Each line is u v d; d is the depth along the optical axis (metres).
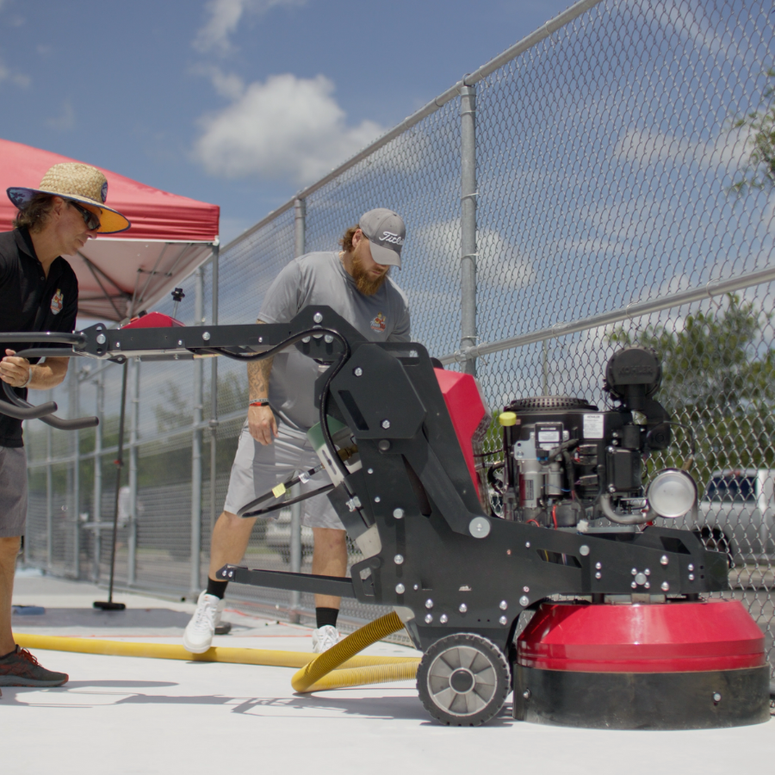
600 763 1.92
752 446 2.73
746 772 1.84
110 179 5.76
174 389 7.80
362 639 2.81
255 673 3.51
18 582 10.70
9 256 2.89
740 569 2.77
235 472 3.85
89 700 2.85
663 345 3.02
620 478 2.43
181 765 1.94
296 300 3.67
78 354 2.67
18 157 5.34
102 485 10.12
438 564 2.44
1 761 1.97
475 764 1.93
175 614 6.52
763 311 2.70
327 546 3.96
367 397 2.43
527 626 2.46
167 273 6.98
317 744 2.15
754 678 2.31
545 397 2.60
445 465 2.44
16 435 2.99
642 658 2.24
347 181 5.14
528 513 2.54
